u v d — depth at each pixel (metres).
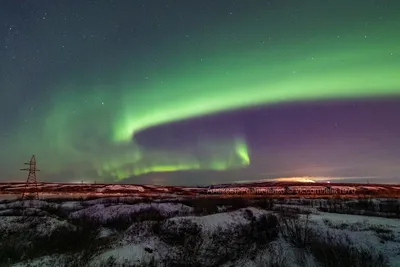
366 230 16.23
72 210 28.45
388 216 22.70
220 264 13.33
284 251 13.43
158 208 24.75
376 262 11.13
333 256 11.86
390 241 14.20
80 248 13.34
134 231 15.75
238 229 15.93
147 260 12.51
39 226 17.81
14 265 11.24
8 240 14.17
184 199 33.88
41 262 11.56
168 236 15.27
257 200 28.20
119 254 12.55
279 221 17.22
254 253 13.90
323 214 23.03
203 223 16.22
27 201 31.03
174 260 13.20
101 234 17.42
